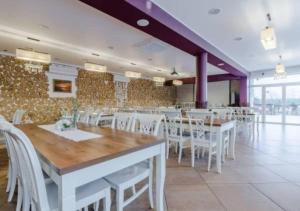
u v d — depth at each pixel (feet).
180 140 10.87
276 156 11.94
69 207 3.30
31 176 3.84
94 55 18.78
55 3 9.35
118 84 29.94
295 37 14.73
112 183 5.04
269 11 10.48
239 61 23.84
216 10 10.37
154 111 16.24
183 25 12.07
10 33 12.67
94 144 4.91
